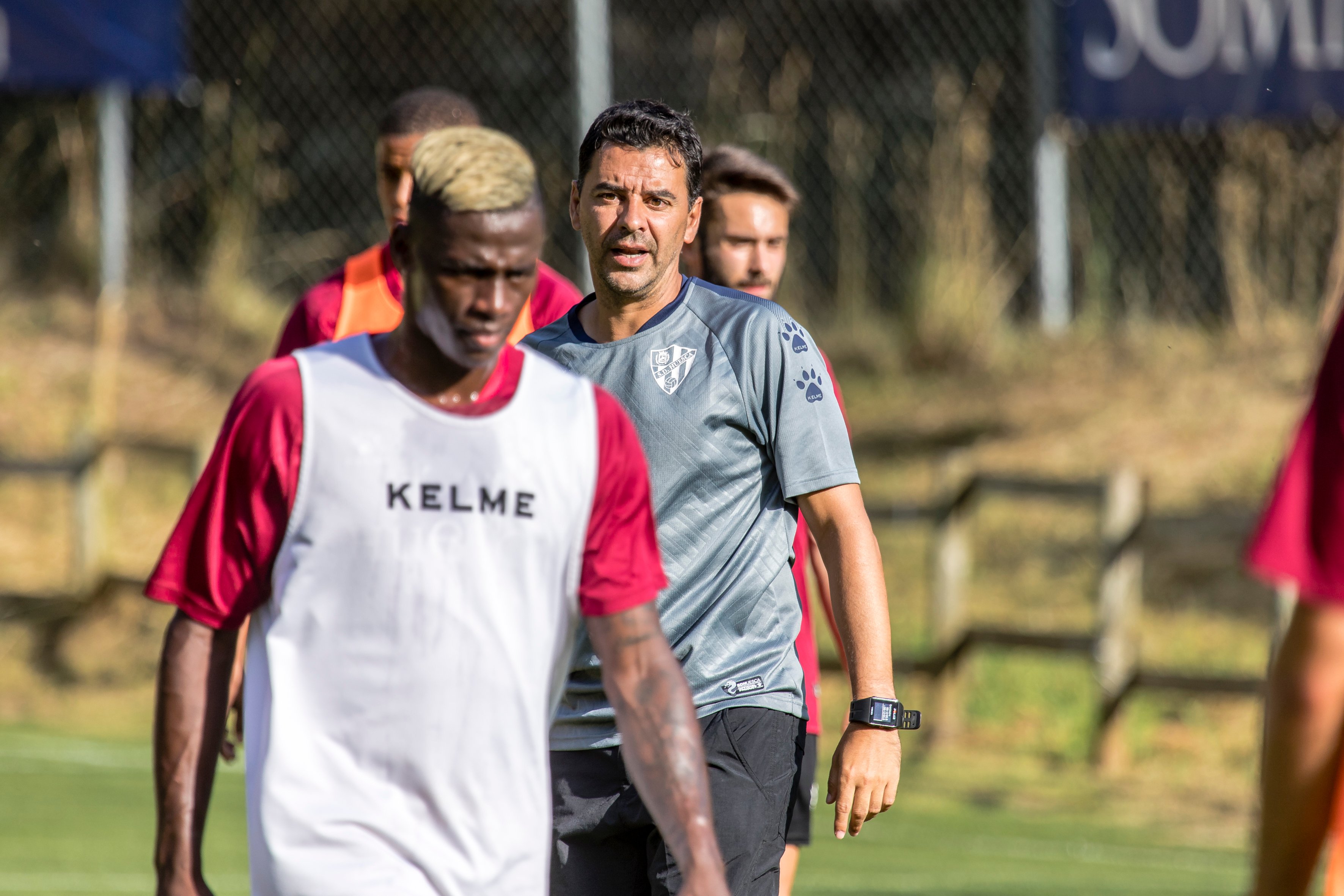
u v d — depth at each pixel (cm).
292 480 818
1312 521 733
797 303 4850
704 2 5044
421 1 4875
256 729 826
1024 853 2372
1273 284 4559
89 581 3497
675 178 1206
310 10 4769
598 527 851
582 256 3512
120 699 3297
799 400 1193
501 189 795
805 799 1380
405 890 810
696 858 849
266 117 4741
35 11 3812
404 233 820
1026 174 4769
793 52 4831
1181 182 4553
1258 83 3941
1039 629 3538
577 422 840
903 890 2114
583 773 1197
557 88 4850
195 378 4438
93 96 4534
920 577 3794
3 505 3972
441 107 1477
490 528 821
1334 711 728
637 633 863
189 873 832
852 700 1155
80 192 4619
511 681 826
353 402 821
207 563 830
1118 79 4025
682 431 1188
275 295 4834
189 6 4438
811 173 4900
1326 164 4447
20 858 2134
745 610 1196
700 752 866
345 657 817
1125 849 2436
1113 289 4659
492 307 803
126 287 4631
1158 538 3819
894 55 4919
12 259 4738
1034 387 4462
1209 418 4216
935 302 4662
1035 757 3041
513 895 831
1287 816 743
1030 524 3972
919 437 4328
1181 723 3238
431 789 819
